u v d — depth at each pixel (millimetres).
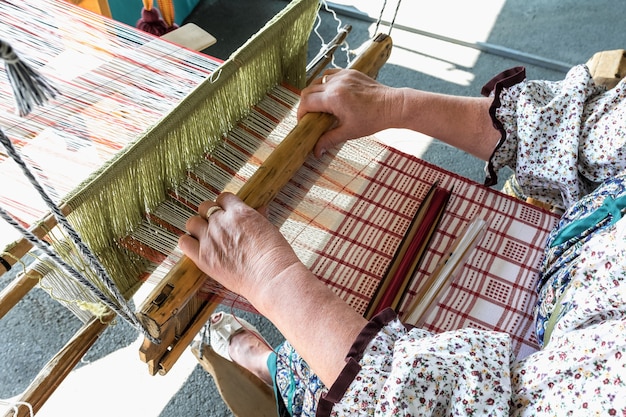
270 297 663
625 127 778
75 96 801
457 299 900
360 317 657
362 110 892
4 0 858
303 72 1056
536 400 573
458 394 585
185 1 2111
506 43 2242
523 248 969
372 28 2248
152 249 795
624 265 626
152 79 859
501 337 625
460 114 911
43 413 1290
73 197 639
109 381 1340
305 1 924
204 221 720
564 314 699
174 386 1345
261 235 691
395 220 980
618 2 2445
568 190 869
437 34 2221
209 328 1142
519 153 886
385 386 588
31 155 764
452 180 1048
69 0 1087
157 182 777
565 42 2271
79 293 753
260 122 961
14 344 1378
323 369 638
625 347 523
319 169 1001
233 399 1001
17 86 310
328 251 927
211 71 900
